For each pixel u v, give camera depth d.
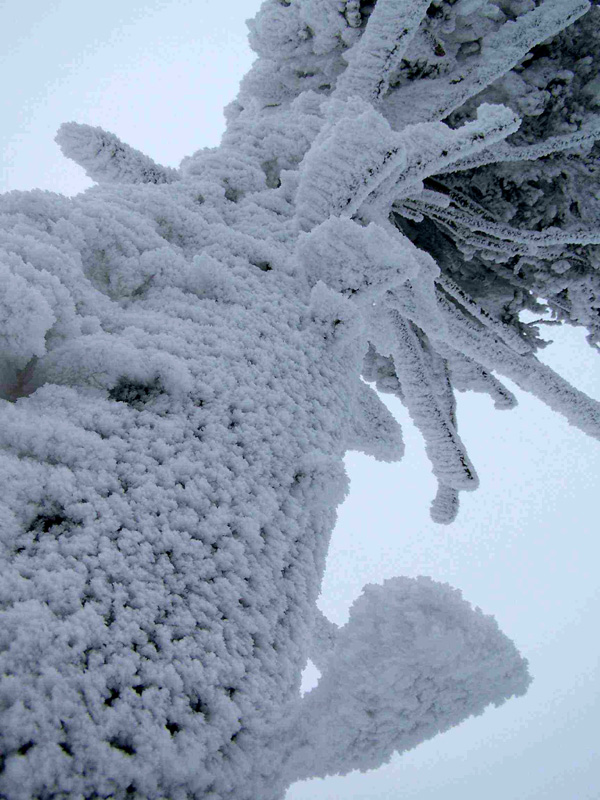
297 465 1.65
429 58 5.15
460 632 1.18
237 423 1.60
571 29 5.91
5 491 1.11
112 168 3.38
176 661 1.04
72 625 0.95
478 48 5.36
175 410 1.53
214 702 1.05
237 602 1.24
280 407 1.75
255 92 6.08
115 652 0.98
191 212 2.53
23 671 0.87
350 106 3.23
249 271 2.31
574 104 6.03
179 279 2.09
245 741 1.08
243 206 3.02
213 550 1.28
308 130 3.87
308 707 1.17
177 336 1.78
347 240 2.41
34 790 0.79
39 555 1.05
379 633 1.21
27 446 1.24
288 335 2.05
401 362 5.06
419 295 3.74
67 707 0.87
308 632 1.43
